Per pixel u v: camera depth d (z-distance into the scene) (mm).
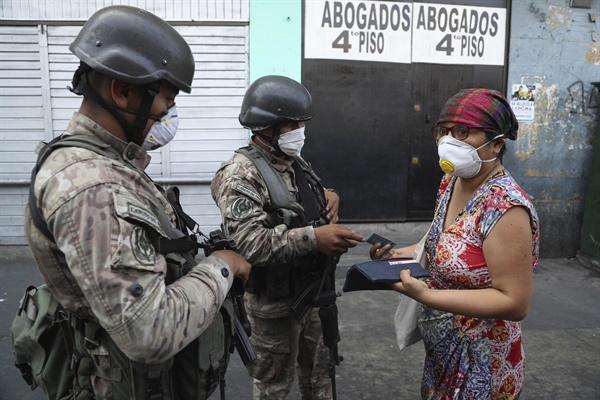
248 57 4855
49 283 1062
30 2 4621
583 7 5098
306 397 2225
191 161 4988
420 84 5074
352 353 3254
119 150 1129
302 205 1977
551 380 2939
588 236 5238
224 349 1269
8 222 4945
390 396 2777
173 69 1118
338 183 5109
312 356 2145
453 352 1529
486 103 1436
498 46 5105
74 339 1191
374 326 3664
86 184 968
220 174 1975
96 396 1151
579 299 4277
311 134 5004
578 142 5277
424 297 1421
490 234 1385
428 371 1643
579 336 3539
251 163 1918
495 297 1381
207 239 1368
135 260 962
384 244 1785
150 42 1089
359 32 4902
